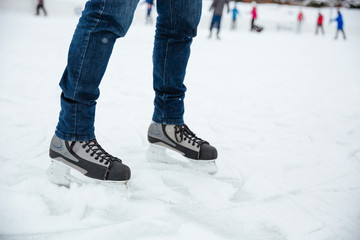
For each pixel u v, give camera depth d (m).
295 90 3.53
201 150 1.32
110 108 2.32
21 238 0.86
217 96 3.01
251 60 6.04
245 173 1.40
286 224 1.02
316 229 1.00
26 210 0.98
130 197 1.12
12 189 1.09
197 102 2.74
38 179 1.16
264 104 2.81
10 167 1.25
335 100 3.11
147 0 15.06
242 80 3.96
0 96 2.40
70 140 1.09
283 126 2.20
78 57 1.01
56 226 0.91
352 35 19.02
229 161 1.53
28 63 3.96
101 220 0.96
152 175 1.25
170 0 1.19
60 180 1.12
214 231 0.96
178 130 1.33
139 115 2.18
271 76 4.41
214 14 10.62
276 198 1.19
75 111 1.07
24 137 1.62
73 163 1.12
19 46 5.45
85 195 1.06
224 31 16.38
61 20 12.91
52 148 1.13
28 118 1.93
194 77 3.94
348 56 7.75
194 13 1.21
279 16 22.30
